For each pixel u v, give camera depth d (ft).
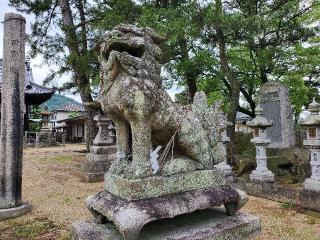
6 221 16.53
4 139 18.03
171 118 10.16
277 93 33.60
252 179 22.39
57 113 158.30
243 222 10.10
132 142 9.66
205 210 11.28
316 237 13.33
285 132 32.35
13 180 17.88
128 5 34.68
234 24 27.73
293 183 26.45
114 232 9.41
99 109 33.47
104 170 30.19
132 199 8.74
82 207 19.07
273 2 35.22
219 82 44.47
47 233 14.42
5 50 18.47
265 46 38.29
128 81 9.26
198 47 35.81
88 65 39.81
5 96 18.45
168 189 9.41
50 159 49.65
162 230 9.30
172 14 29.66
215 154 11.82
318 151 18.07
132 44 9.33
